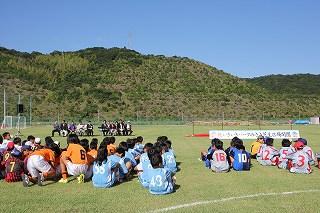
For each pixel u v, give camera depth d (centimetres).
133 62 11844
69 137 1305
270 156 1605
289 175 1378
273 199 1010
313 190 1120
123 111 8719
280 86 15038
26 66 10556
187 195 1062
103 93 9431
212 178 1330
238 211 893
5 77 9294
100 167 1183
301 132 4097
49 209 919
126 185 1216
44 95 8994
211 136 3206
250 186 1184
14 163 1272
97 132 4538
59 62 11275
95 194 1081
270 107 9919
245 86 11488
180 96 9981
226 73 12538
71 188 1166
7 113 7494
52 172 1263
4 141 1653
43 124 6588
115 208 924
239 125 6316
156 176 1077
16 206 948
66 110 8419
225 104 9725
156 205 952
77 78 10325
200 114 9006
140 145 1543
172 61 12438
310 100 10994
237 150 1503
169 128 5353
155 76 11188
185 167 1595
